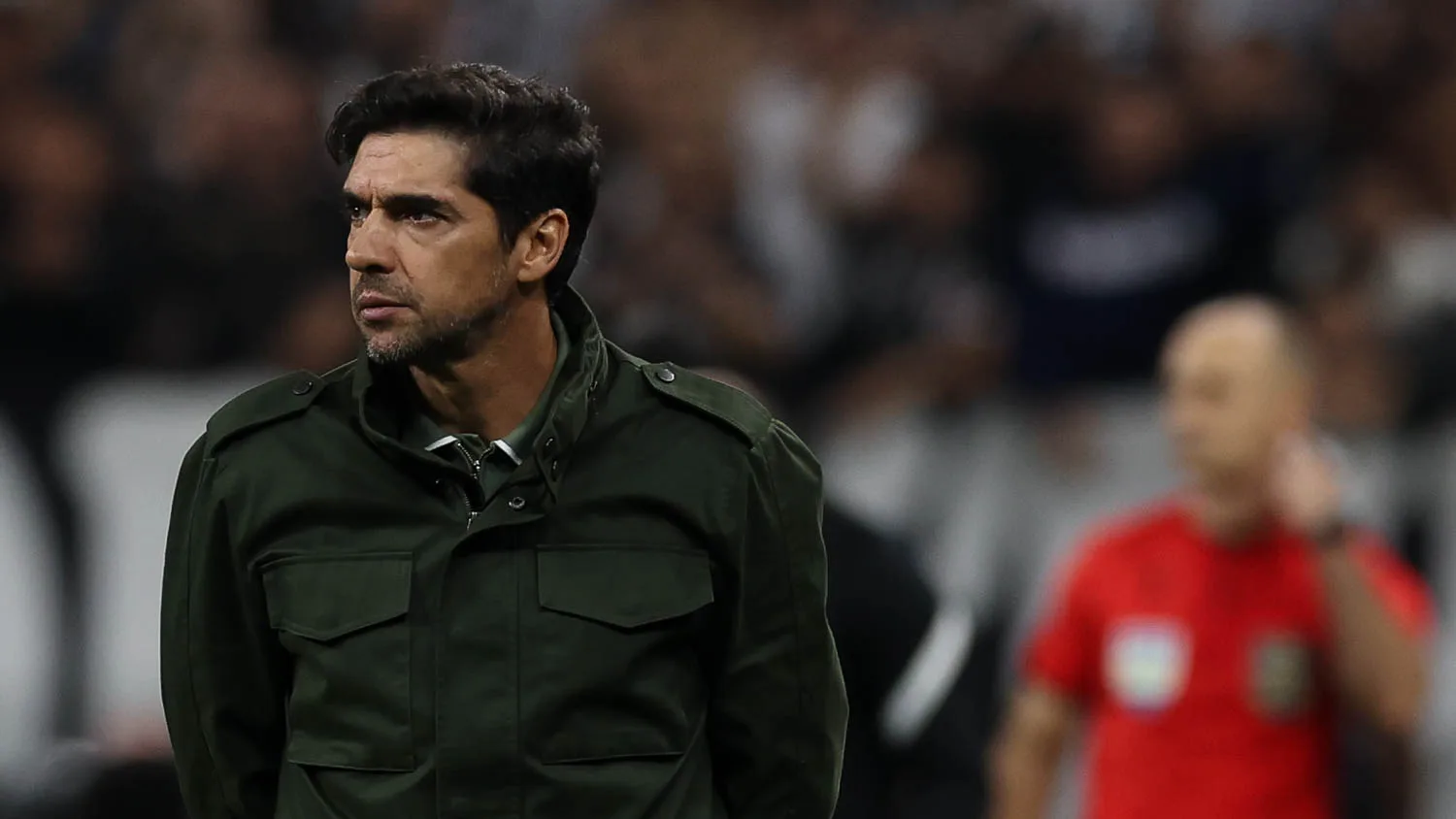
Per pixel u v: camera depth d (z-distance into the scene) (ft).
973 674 44.57
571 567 27.63
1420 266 95.20
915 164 96.94
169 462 87.81
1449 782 80.89
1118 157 95.35
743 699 28.96
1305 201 97.04
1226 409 53.26
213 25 95.25
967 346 93.66
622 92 99.60
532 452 27.48
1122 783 54.03
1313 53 103.14
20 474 85.10
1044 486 92.02
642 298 91.76
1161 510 56.18
